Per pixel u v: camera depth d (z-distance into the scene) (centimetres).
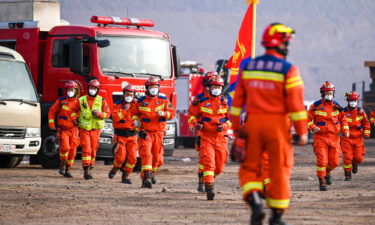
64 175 5078
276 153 2458
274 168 2467
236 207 3406
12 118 5419
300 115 2441
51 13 6212
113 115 4697
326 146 4388
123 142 4684
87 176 4928
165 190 4125
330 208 3381
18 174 5219
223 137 3741
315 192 4162
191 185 4556
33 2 6119
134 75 5656
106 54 5600
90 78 5572
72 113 4975
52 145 5850
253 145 2466
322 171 4281
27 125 5497
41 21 6141
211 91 3709
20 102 5472
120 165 4753
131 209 3322
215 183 4719
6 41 6075
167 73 5812
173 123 5844
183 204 3509
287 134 2472
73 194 3938
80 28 5694
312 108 4444
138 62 5703
